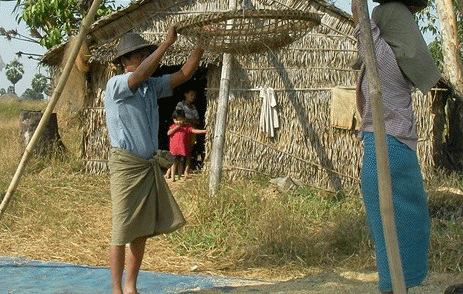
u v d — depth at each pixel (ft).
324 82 35.50
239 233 26.40
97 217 29.63
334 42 35.50
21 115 39.88
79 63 35.86
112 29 36.63
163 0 36.58
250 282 20.63
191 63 17.60
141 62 17.62
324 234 25.59
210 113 36.60
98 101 37.70
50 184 33.88
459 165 41.86
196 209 27.73
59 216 29.12
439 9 42.27
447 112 42.68
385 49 12.89
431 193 31.24
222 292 19.15
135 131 17.01
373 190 12.84
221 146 31.48
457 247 23.24
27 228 27.50
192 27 16.48
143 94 17.20
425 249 13.12
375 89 10.68
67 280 20.40
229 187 30.22
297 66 35.68
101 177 37.14
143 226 17.08
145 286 19.90
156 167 17.33
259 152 35.81
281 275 22.43
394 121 12.82
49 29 49.90
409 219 12.79
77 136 49.67
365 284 20.17
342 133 35.29
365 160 13.01
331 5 35.12
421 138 35.45
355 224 25.95
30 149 17.67
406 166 12.76
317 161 35.37
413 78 12.89
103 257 24.48
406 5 13.56
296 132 35.60
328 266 23.16
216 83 36.60
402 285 10.47
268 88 35.70
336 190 34.99
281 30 16.78
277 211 27.68
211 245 25.35
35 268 21.90
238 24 16.42
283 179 34.14
